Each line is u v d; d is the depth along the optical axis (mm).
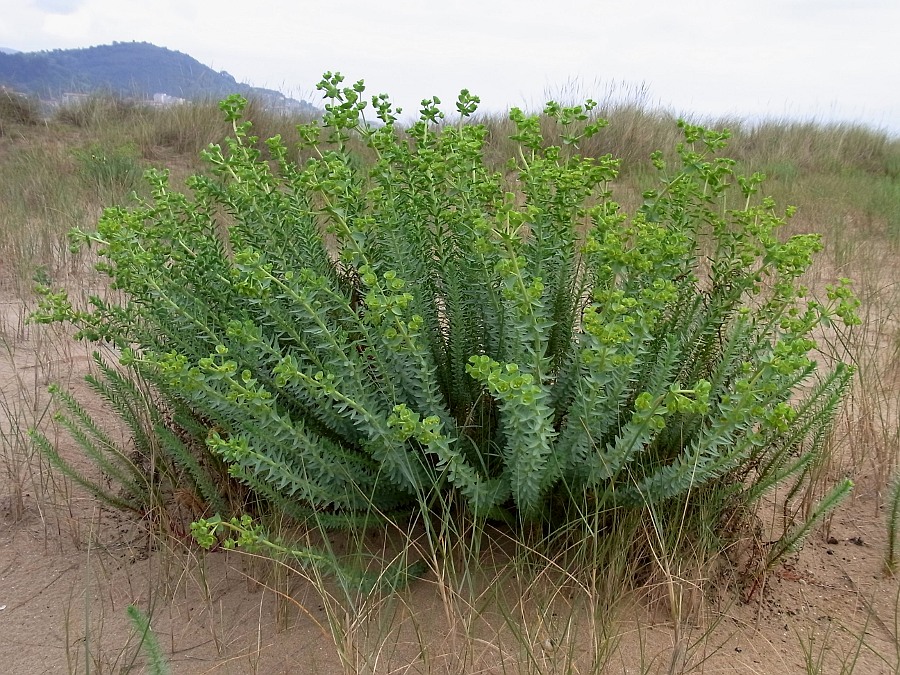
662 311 2439
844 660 1952
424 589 2211
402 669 1912
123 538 2492
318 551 2127
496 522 2426
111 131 11633
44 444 2393
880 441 3117
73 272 5512
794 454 2473
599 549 2176
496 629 2037
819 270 5840
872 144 13109
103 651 2008
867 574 2375
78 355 4023
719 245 2541
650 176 8898
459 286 2471
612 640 1979
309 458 2150
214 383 2127
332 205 2211
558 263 2504
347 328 2396
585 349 1981
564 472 2180
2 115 12094
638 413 1898
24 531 2527
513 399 1832
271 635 2062
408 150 2549
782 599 2234
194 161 10547
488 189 2270
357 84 2498
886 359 4016
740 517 2365
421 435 1887
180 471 2662
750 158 11578
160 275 2389
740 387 1952
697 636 2059
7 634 2066
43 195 7477
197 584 2252
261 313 2436
